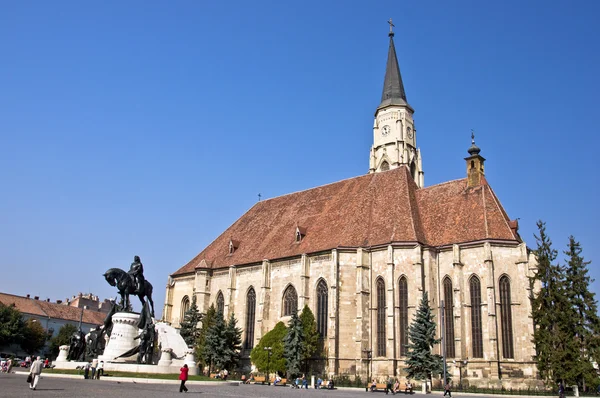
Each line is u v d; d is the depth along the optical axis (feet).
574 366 226.38
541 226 252.62
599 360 232.53
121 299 216.13
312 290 296.71
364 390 237.86
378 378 265.34
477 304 261.44
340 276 284.61
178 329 340.59
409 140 435.94
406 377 246.06
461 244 271.49
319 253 297.74
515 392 229.25
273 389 209.67
